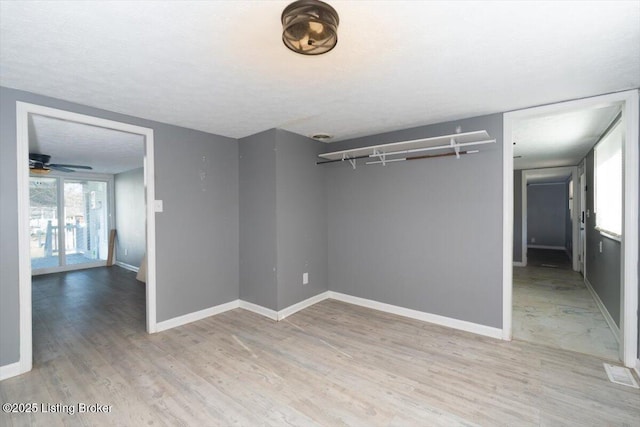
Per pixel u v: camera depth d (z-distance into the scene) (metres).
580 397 2.03
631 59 1.87
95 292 4.76
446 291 3.25
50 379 2.27
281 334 3.07
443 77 2.13
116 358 2.58
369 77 2.12
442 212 3.26
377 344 2.83
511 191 2.87
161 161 3.17
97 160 5.36
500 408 1.93
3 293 2.28
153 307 3.12
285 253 3.57
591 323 3.34
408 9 1.38
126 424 1.80
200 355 2.63
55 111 2.48
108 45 1.68
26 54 1.78
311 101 2.58
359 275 3.93
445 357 2.58
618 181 3.16
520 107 2.75
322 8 1.31
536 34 1.59
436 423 1.80
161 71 2.01
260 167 3.61
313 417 1.86
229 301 3.82
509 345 2.80
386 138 3.62
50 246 6.37
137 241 6.39
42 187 6.28
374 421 1.82
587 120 3.16
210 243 3.62
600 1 1.33
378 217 3.73
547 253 8.47
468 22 1.49
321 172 4.10
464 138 2.84
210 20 1.47
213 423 1.81
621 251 2.49
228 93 2.39
